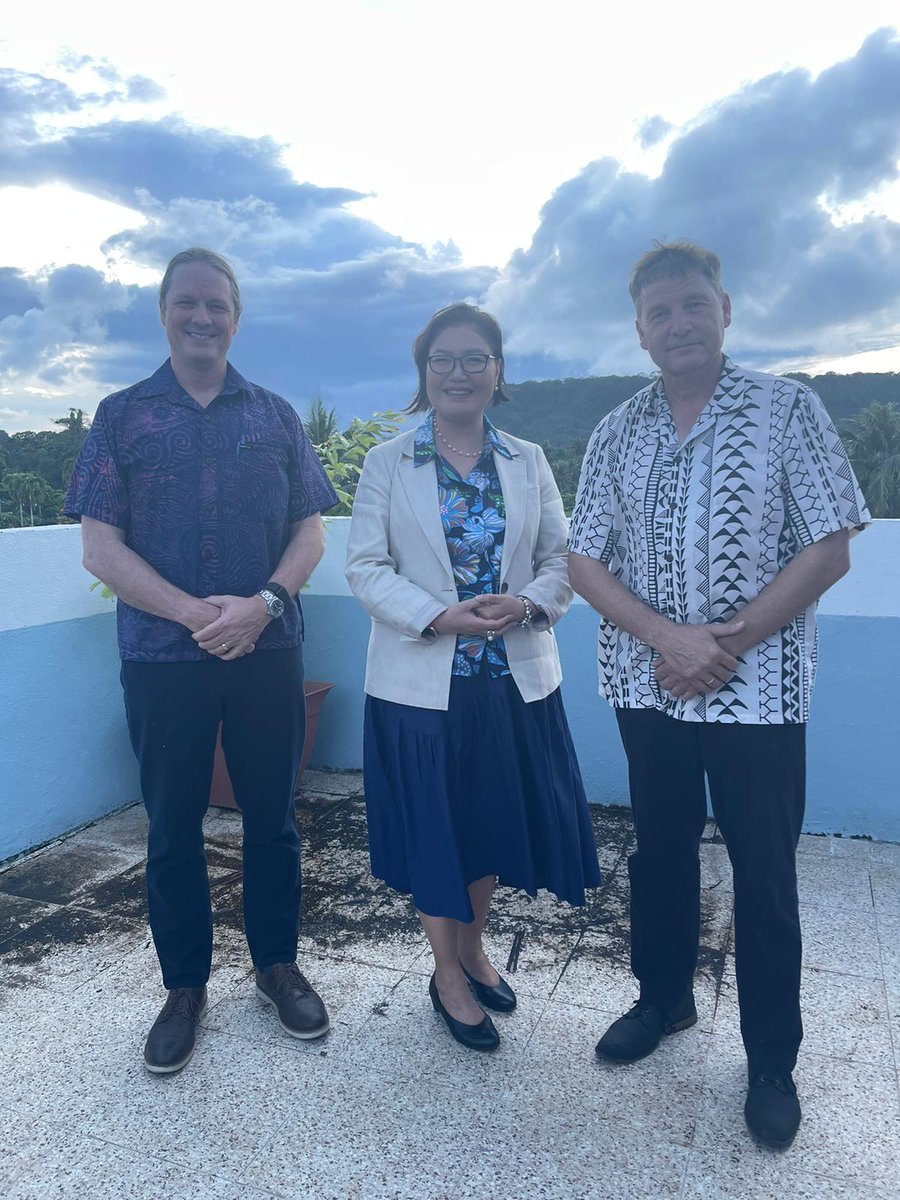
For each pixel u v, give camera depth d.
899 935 2.62
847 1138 1.80
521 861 2.06
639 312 1.85
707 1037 2.15
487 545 2.08
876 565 3.20
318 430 4.41
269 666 2.17
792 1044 1.86
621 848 3.29
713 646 1.75
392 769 2.11
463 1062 2.06
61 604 3.46
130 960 2.58
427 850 2.02
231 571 2.12
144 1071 2.06
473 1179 1.71
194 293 2.01
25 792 3.34
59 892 3.02
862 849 3.25
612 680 2.03
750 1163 1.74
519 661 2.06
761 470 1.74
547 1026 2.21
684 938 2.07
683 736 1.92
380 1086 1.98
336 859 3.23
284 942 2.29
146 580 2.01
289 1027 2.16
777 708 1.77
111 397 2.06
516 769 2.05
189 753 2.11
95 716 3.65
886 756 3.28
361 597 2.08
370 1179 1.71
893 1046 2.10
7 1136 1.85
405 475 2.11
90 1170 1.75
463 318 2.04
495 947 2.60
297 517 2.29
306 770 4.20
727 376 1.81
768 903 1.82
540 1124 1.85
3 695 3.23
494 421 2.22
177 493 2.06
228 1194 1.68
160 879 2.14
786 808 1.81
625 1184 1.69
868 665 3.25
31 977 2.49
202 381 2.12
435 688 2.01
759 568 1.78
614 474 1.96
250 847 2.25
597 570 1.96
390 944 2.63
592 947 2.60
